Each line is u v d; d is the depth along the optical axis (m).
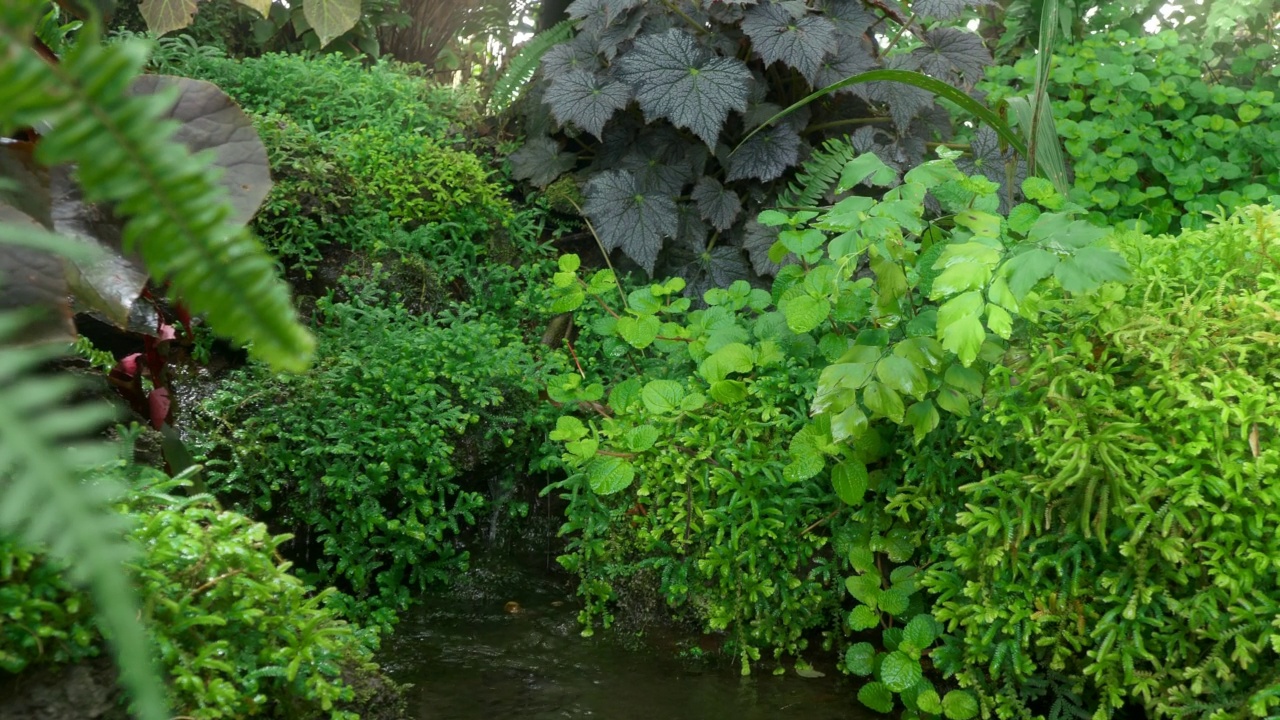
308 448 2.72
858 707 2.39
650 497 2.76
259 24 4.97
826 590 2.64
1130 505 2.00
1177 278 2.30
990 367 2.32
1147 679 2.00
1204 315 2.17
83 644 1.28
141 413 1.87
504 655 2.56
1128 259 2.36
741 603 2.59
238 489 2.67
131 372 1.83
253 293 0.38
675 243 3.94
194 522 1.58
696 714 2.31
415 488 2.82
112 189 0.35
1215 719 1.88
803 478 2.42
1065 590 2.12
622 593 2.82
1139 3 5.03
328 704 1.58
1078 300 2.21
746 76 3.65
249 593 1.51
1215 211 4.25
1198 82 4.62
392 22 5.35
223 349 3.02
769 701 2.39
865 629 2.64
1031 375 2.17
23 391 0.37
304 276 3.38
